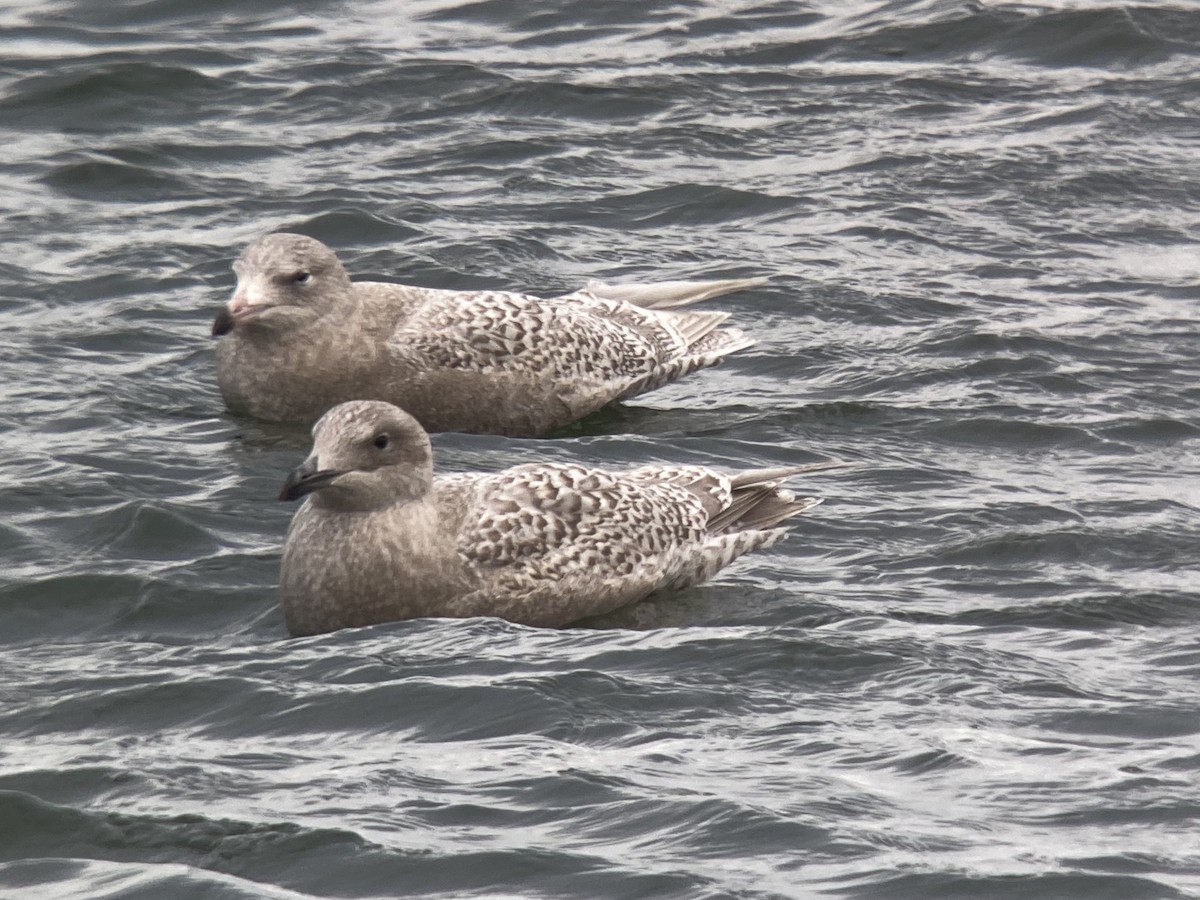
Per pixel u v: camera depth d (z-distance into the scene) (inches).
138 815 392.2
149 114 1008.2
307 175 936.9
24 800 395.9
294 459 638.5
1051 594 533.0
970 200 927.0
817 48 1130.7
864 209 912.3
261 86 1047.6
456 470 638.5
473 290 804.0
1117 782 405.7
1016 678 466.0
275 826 386.0
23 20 1135.0
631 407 719.1
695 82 1071.6
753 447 663.1
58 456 625.9
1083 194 935.7
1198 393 714.2
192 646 499.8
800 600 532.1
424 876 367.6
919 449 661.3
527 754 419.5
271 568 549.0
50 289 788.0
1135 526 585.6
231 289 799.7
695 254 856.9
